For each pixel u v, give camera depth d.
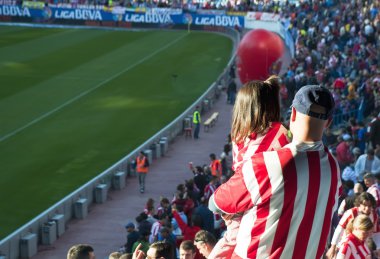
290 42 82.88
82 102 60.06
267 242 5.71
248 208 5.77
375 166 27.30
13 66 74.31
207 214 23.05
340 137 32.88
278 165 5.64
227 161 43.00
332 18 79.88
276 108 6.26
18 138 49.59
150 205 29.94
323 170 5.73
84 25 108.12
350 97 44.66
